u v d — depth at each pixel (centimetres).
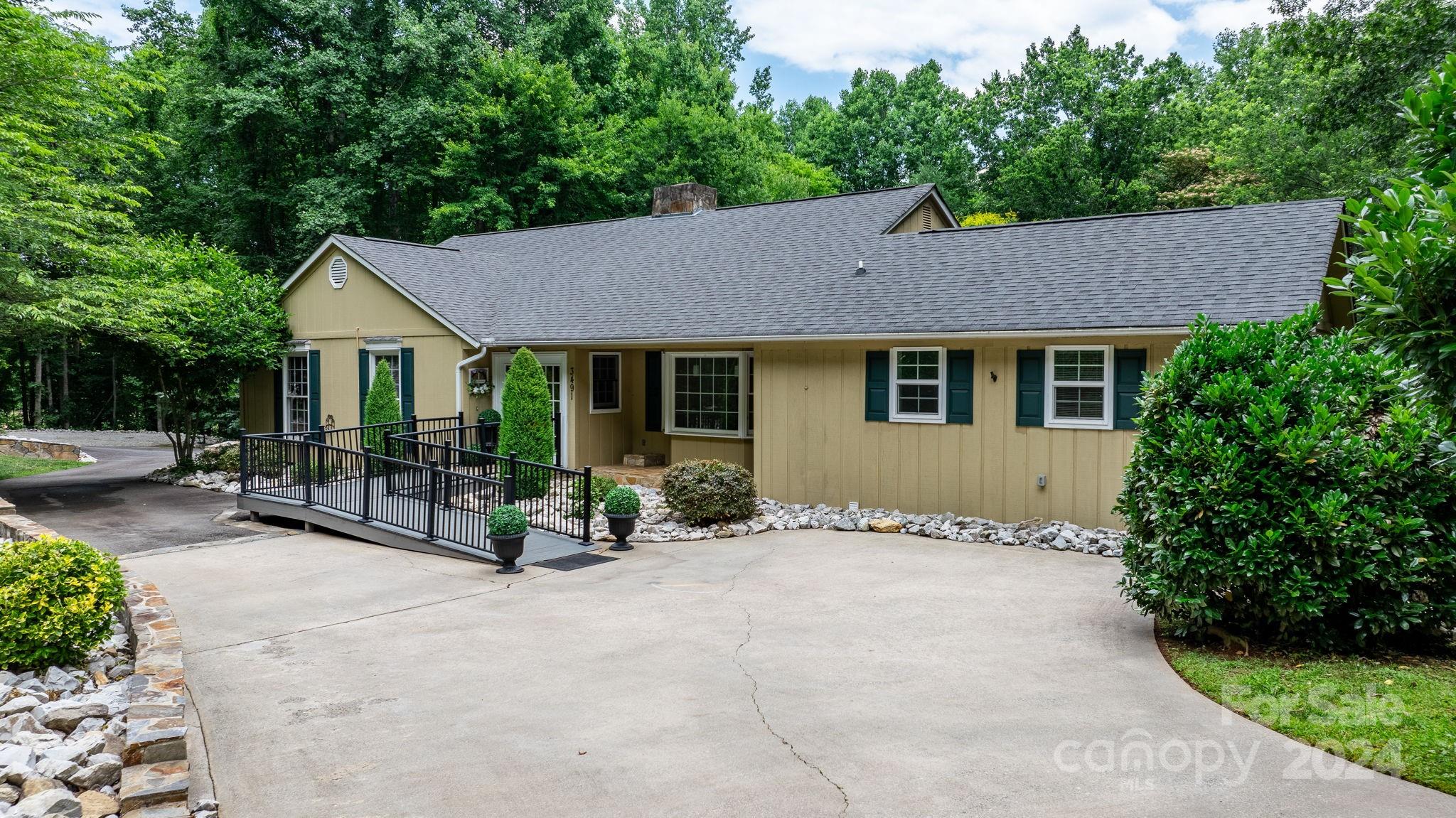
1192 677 586
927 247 1448
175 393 1817
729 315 1417
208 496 1595
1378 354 634
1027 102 4069
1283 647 634
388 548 1130
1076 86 3634
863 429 1294
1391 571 583
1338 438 593
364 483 1188
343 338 1836
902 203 1680
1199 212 1284
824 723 519
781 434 1362
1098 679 593
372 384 1692
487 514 1233
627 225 2038
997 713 532
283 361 1969
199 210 3184
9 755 429
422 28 2916
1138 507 683
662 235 1905
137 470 2072
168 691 498
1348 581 584
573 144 3036
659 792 433
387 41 2991
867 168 4928
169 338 1587
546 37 3388
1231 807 408
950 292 1272
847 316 1295
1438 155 439
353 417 1825
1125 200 3434
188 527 1290
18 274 1366
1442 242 371
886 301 1302
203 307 1727
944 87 5400
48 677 571
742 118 4050
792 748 482
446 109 2903
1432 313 387
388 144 2850
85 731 489
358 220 2916
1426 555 588
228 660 657
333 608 815
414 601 841
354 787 444
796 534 1181
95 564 621
